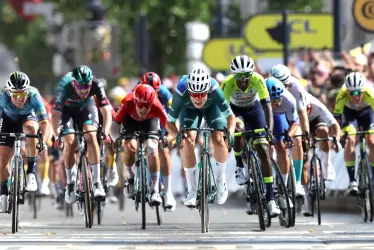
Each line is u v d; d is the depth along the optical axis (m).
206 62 45.84
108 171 28.61
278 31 35.59
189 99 22.80
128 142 25.61
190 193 23.28
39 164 30.52
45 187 30.58
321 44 39.31
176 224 26.69
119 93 38.84
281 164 25.05
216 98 22.72
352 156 26.88
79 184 25.27
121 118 25.52
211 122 23.20
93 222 28.09
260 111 23.67
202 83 21.89
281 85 24.56
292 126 25.02
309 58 37.38
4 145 23.97
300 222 26.55
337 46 38.56
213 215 30.86
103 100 25.02
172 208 26.48
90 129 25.33
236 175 24.61
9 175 24.11
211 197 23.09
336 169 31.73
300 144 26.02
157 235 22.16
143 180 25.02
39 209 34.09
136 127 25.69
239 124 29.22
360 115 27.11
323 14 39.25
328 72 35.31
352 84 26.25
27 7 62.44
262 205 23.27
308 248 19.08
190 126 23.33
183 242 20.06
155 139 25.52
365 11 35.25
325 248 19.08
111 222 27.97
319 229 23.72
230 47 45.69
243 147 24.27
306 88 33.78
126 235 22.22
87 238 21.14
